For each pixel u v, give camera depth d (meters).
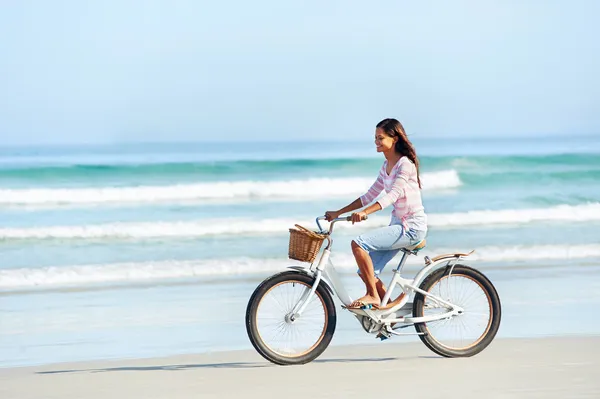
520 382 8.38
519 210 26.47
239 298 14.81
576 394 7.91
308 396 7.93
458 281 9.84
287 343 10.04
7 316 13.38
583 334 11.30
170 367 9.47
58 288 16.05
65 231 22.91
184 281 16.75
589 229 24.22
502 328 11.71
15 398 8.11
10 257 20.12
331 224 9.38
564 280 16.08
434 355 9.85
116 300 14.68
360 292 14.88
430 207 29.05
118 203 29.55
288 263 18.61
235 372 9.06
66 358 10.49
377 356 9.84
